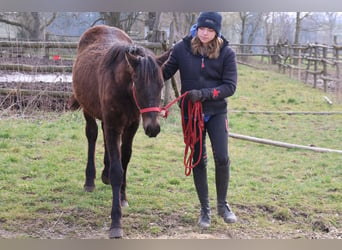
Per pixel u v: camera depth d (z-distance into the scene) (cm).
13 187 488
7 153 601
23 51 936
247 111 1044
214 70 380
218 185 398
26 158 587
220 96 373
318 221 434
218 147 385
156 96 345
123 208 441
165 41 839
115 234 383
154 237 391
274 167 604
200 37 369
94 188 490
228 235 401
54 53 1104
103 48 474
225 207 400
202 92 369
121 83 381
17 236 384
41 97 836
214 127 386
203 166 404
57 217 420
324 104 1178
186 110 390
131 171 557
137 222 416
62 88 864
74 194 475
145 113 345
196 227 412
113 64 399
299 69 1745
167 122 816
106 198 468
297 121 942
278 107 1127
